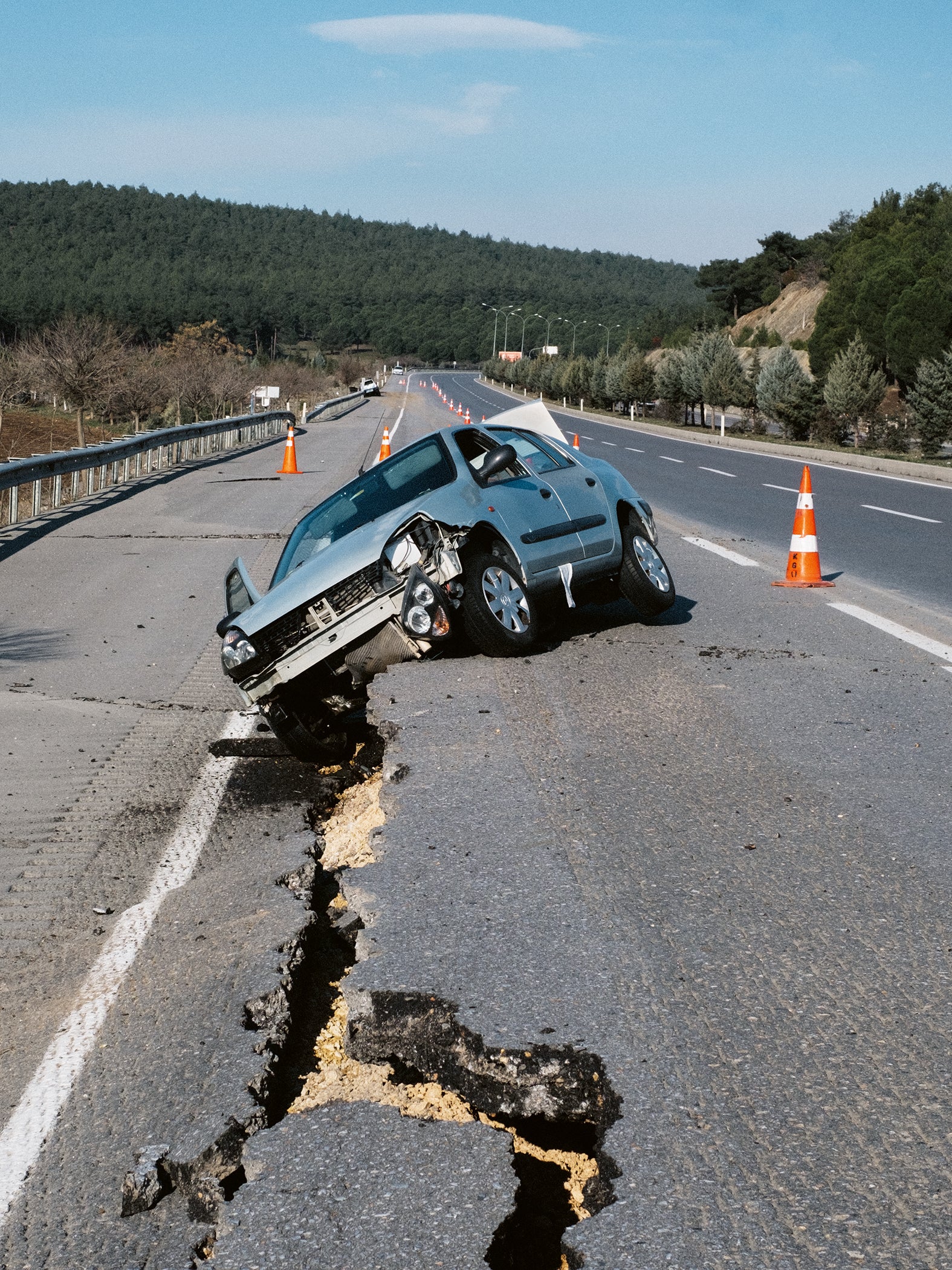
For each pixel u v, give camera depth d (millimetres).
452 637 8031
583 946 3908
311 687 7410
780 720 6625
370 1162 2920
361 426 55844
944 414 34031
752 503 20469
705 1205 2666
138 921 4793
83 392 50500
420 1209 2738
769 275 154375
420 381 163625
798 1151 2838
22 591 12742
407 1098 3314
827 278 121000
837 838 4871
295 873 5004
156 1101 3395
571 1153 3066
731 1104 3033
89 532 17250
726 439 43469
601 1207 2746
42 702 8531
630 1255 2520
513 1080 3232
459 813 5238
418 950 3902
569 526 8500
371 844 5020
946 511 18531
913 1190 2695
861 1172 2758
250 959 4160
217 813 6164
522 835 4945
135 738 7602
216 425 33656
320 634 6902
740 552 13984
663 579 9281
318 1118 3139
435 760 5996
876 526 16641
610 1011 3479
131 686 8891
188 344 93188
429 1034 3463
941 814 5125
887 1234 2559
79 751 7375
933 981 3652
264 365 113125
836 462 32031
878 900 4258
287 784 6582
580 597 9359
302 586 7047
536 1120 3227
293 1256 2613
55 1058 3752
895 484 24062
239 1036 3672
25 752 7379
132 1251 2846
